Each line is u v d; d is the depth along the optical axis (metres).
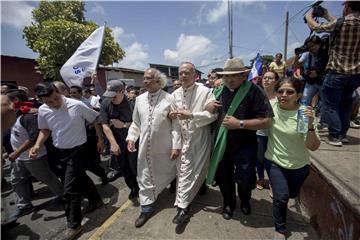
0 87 3.17
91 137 3.81
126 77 20.38
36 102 4.32
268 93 3.29
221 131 2.67
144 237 2.65
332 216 2.17
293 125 2.26
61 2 18.41
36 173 3.30
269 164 2.43
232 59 2.54
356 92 4.34
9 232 3.08
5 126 1.51
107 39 16.06
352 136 3.64
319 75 3.45
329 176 2.28
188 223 2.82
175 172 3.16
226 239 2.54
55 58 14.20
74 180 2.83
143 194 2.96
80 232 2.89
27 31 17.56
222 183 2.82
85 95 6.64
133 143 2.99
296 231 2.62
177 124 2.85
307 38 3.57
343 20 2.78
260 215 2.93
